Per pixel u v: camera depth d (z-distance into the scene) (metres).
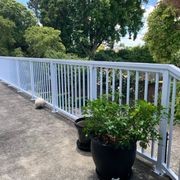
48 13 19.39
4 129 3.54
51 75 4.23
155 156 2.45
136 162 2.45
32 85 5.31
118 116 2.07
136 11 20.55
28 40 16.62
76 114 3.62
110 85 2.87
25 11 18.22
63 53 16.47
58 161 2.54
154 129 2.02
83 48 20.55
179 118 2.52
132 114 1.97
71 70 3.58
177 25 6.88
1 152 2.78
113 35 20.78
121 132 1.99
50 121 3.86
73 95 3.65
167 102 2.04
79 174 2.28
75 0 19.06
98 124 2.11
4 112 4.47
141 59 18.80
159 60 7.41
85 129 2.22
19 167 2.44
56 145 2.94
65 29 19.86
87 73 3.15
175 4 5.10
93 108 2.18
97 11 18.73
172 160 2.46
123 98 2.59
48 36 16.20
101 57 19.78
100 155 2.04
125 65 2.40
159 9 7.05
